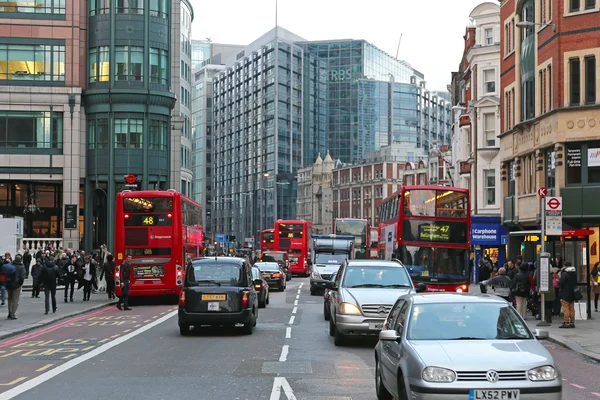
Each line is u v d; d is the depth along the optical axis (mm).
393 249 30297
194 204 36719
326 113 159625
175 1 67438
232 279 19156
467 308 9586
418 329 9234
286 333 19750
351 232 57906
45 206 59562
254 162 153500
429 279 28156
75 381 12102
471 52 54938
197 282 19016
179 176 65625
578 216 31266
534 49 35375
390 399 10242
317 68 157500
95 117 55344
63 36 55094
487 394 7891
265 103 149500
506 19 41156
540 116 33812
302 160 152500
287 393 10883
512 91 39750
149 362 14242
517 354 8367
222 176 168625
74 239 52750
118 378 12359
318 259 45031
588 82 31672
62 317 24500
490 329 9211
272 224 145500
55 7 55281
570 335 19125
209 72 179250
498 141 52250
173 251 31062
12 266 23344
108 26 55531
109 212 54750
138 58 55719
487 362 8133
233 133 163750
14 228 40250
